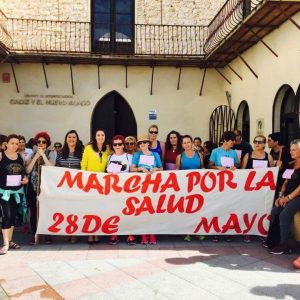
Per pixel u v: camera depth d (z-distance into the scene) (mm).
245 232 6145
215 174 6125
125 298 4035
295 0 7191
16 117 12766
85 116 13008
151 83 13172
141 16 13148
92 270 4840
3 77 12680
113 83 13109
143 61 12461
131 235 6023
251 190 6152
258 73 10055
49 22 12797
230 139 6207
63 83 12938
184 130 13320
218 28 11398
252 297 4055
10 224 5680
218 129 12828
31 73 12812
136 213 6012
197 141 8891
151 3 13180
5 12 12719
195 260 5215
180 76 13273
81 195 5949
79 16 12930
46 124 12867
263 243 6047
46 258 5320
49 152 7000
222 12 11391
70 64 12781
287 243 5555
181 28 13078
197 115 13344
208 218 6113
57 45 12844
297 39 7902
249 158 6309
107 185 5980
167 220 6066
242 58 10445
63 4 12883
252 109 10531
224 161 6176
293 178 5523
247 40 9883
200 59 12312
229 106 12578
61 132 12930
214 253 5551
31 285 4387
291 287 4309
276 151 7035
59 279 4551
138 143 6195
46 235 6094
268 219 6145
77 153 6246
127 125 13422
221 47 10539
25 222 6770
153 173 6035
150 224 6047
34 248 5812
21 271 4812
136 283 4418
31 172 6234
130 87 13156
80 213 5949
